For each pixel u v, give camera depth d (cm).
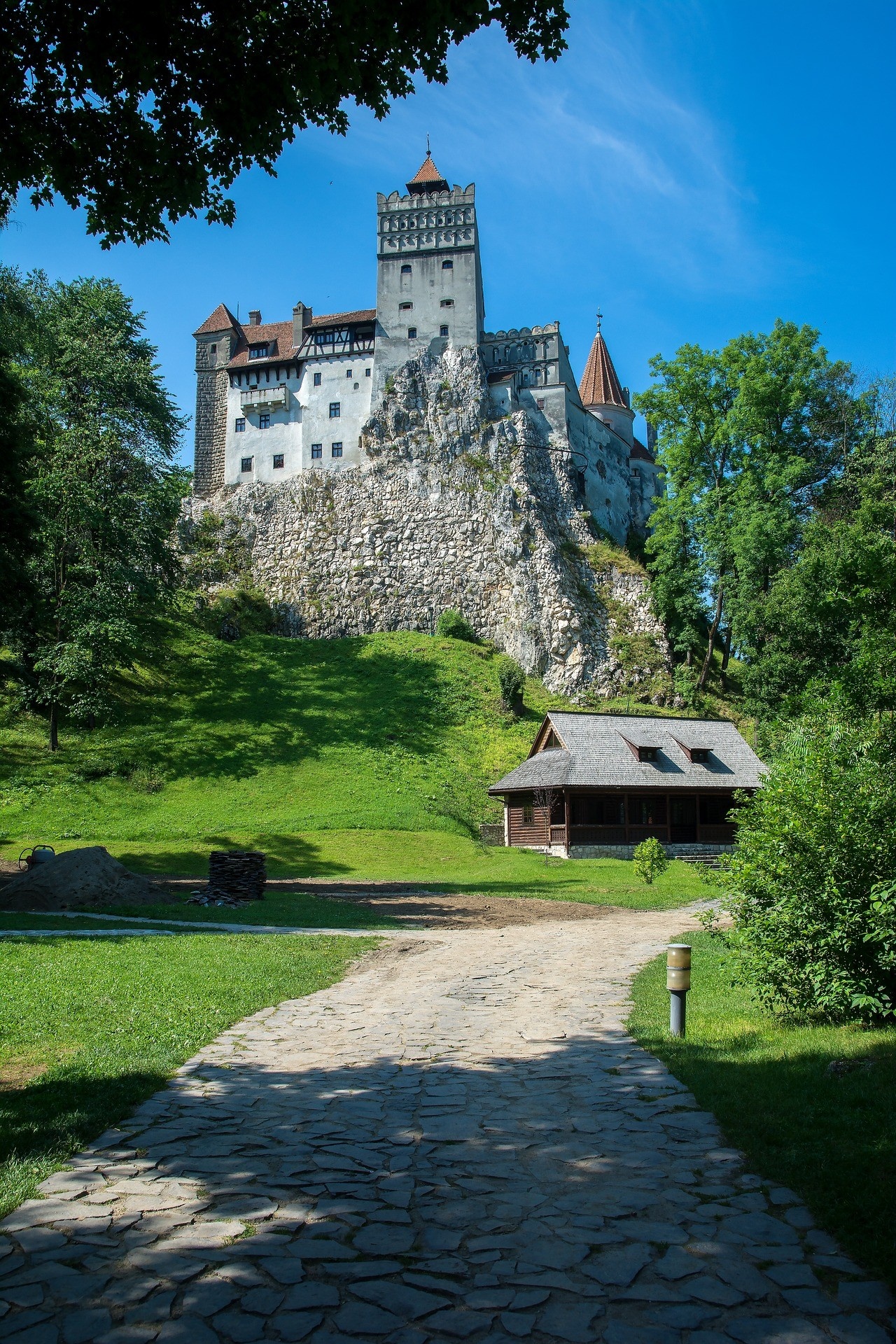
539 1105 764
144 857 3875
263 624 7988
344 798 5128
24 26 801
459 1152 656
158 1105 768
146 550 5728
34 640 5250
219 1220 538
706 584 7138
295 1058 928
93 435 5469
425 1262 486
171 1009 1116
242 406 8931
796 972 1016
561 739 4816
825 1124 674
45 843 4069
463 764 5947
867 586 1173
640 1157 642
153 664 6581
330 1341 410
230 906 2319
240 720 6059
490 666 7394
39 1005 1096
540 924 2192
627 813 4716
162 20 801
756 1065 849
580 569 8188
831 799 996
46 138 852
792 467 6031
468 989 1317
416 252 8906
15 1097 766
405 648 7556
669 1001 1188
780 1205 561
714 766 4872
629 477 9975
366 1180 602
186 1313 432
